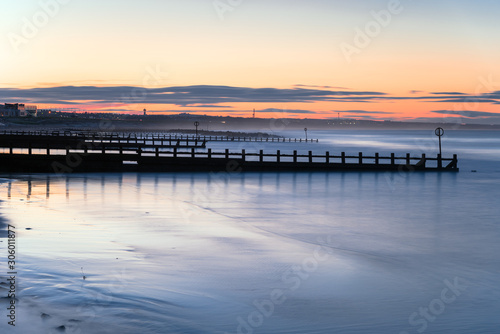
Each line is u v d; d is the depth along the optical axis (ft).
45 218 66.23
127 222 65.36
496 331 31.83
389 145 508.53
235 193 100.27
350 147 436.35
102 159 138.21
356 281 41.93
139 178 124.77
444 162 238.07
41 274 38.73
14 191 94.99
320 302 36.27
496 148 456.04
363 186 116.88
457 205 90.58
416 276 44.11
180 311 32.81
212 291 37.55
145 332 28.84
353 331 31.24
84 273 39.88
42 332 27.50
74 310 31.24
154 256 47.42
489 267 47.75
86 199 86.07
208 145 382.83
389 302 36.88
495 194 106.63
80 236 54.95
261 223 68.90
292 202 90.27
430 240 60.34
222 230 62.39
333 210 82.53
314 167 150.92
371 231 65.46
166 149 275.80
